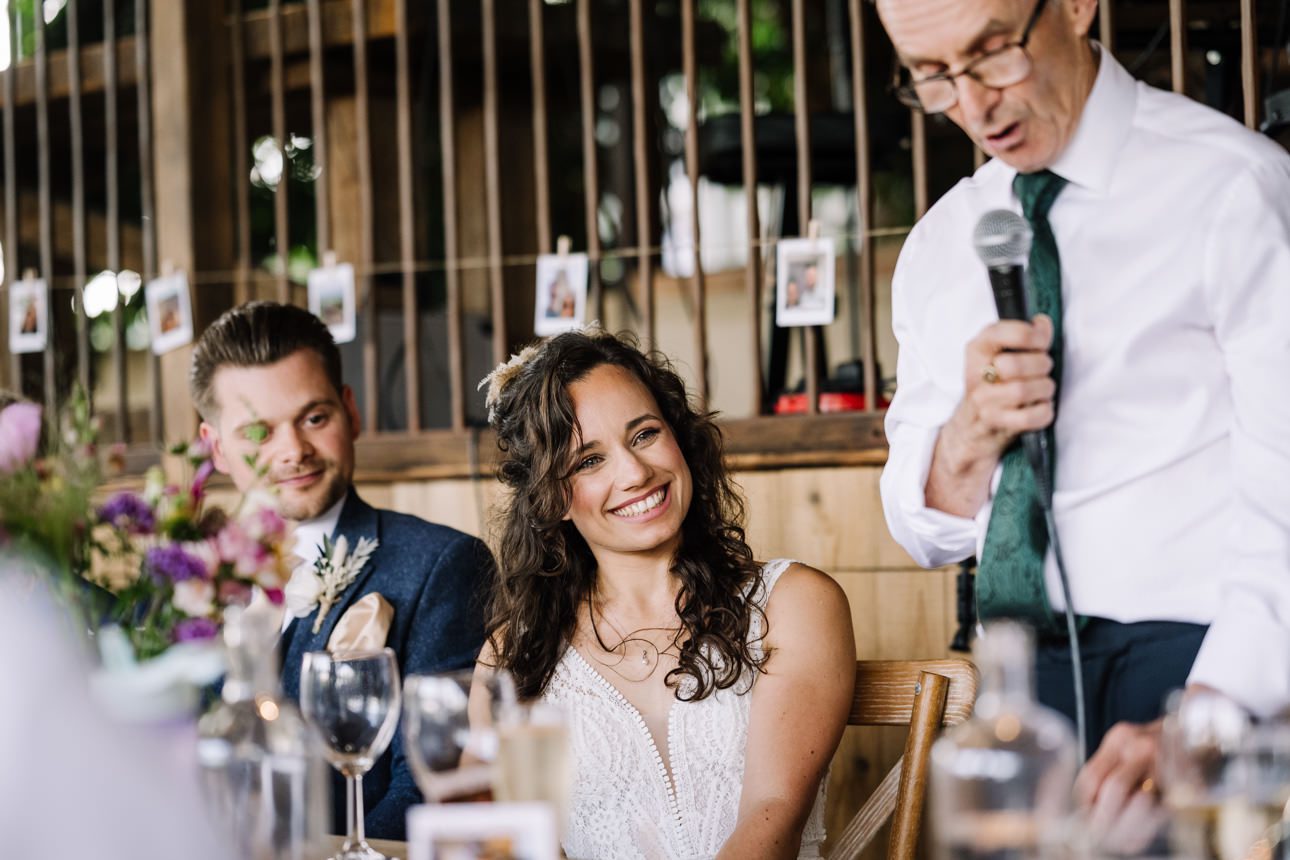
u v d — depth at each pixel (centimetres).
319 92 374
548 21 416
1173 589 166
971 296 184
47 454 153
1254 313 163
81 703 99
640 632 214
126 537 151
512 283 435
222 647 138
